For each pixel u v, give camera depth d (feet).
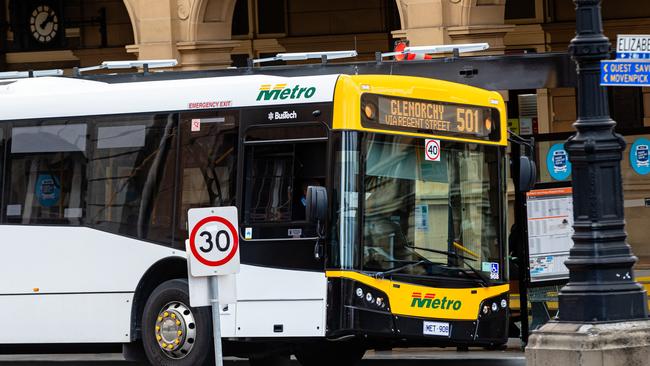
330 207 102.73
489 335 108.58
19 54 234.58
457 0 160.86
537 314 129.59
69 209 116.57
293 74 130.82
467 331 107.24
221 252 91.81
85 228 115.55
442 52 159.84
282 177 105.70
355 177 102.94
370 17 218.59
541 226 128.16
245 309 106.52
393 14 217.56
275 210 105.70
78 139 116.78
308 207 100.48
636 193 136.56
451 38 161.17
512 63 133.28
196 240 91.56
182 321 110.11
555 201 128.36
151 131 113.19
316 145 104.37
